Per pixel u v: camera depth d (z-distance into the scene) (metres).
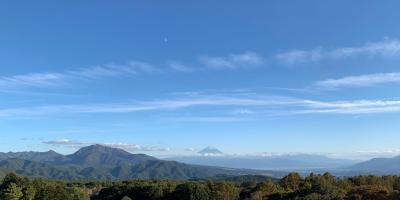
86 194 170.50
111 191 172.00
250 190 152.88
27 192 145.75
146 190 162.62
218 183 156.12
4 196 143.38
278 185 148.88
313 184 134.12
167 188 161.38
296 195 126.38
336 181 143.38
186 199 145.62
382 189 109.69
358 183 141.75
